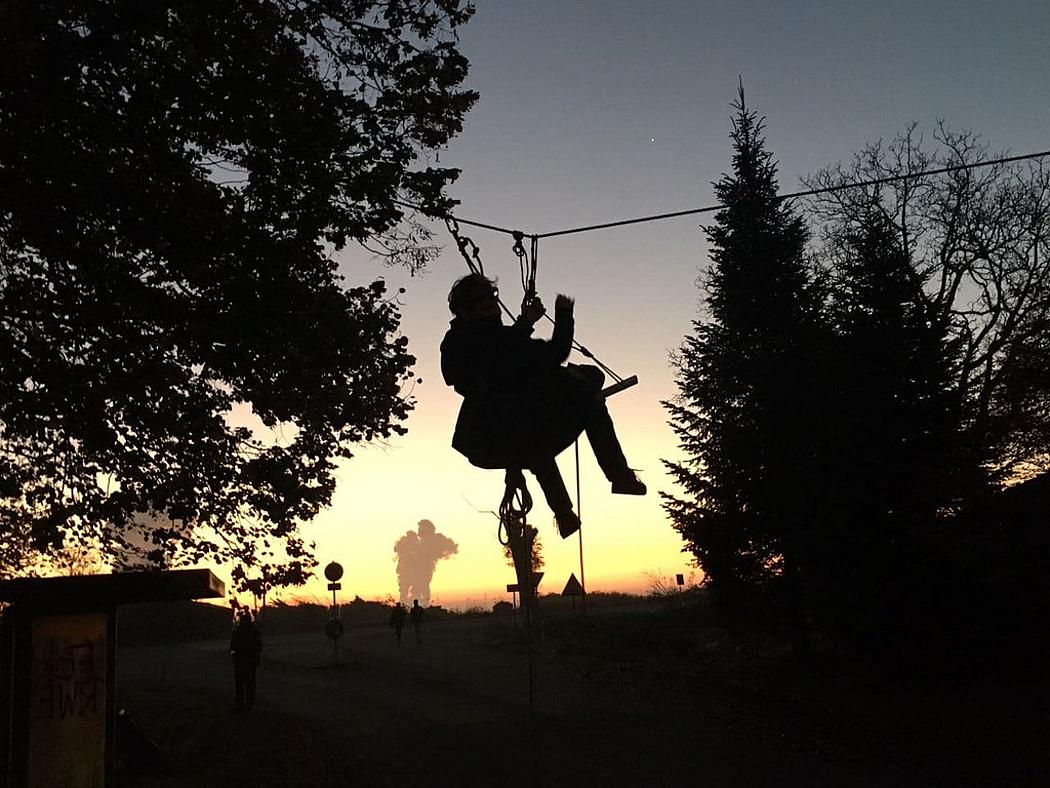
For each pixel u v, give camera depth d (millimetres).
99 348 11797
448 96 11672
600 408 3666
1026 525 17797
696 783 11156
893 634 17688
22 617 7301
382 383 12969
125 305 11516
